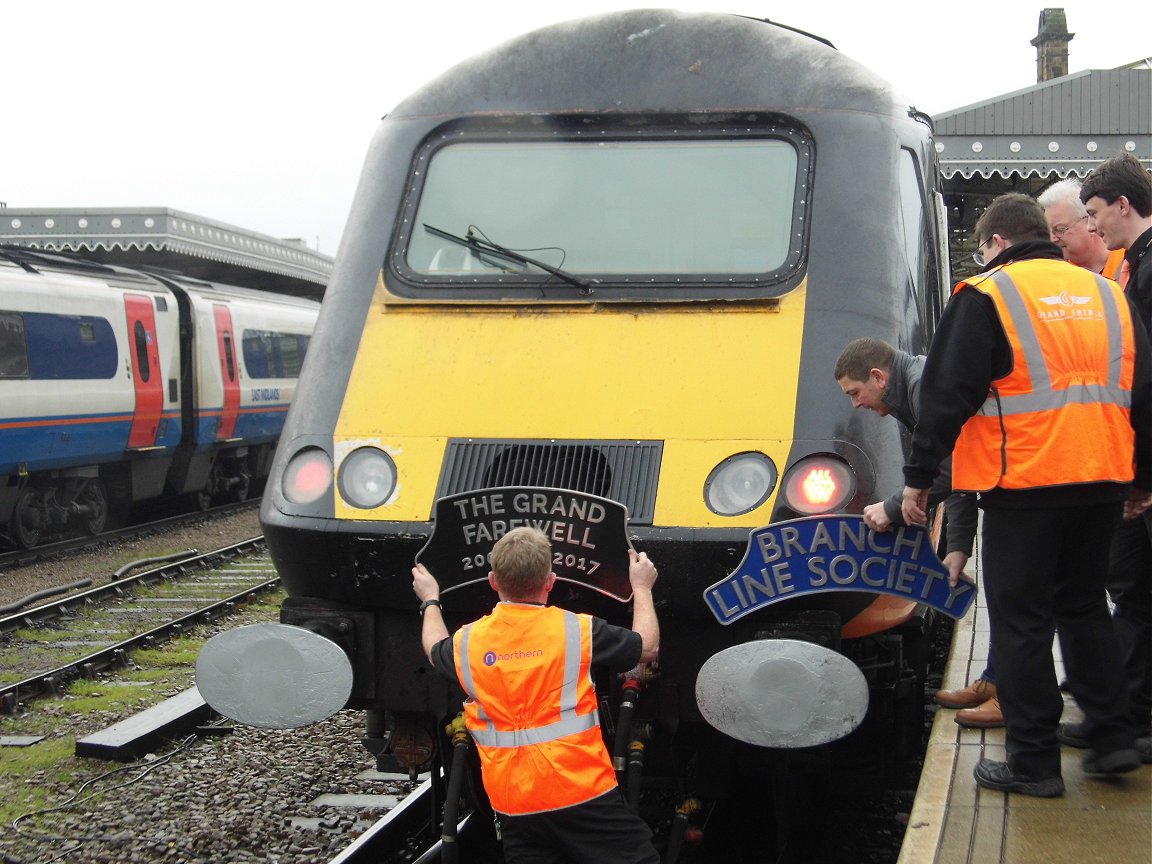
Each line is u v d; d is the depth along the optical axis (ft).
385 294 17.03
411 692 15.75
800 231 16.33
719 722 13.84
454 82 18.35
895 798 20.03
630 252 16.75
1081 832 12.70
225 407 67.05
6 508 50.52
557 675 12.85
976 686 17.10
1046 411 13.23
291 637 14.85
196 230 72.43
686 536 14.57
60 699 29.30
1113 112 52.65
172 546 53.88
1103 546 13.74
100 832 20.49
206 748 25.17
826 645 14.42
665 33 17.78
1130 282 15.11
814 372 15.26
